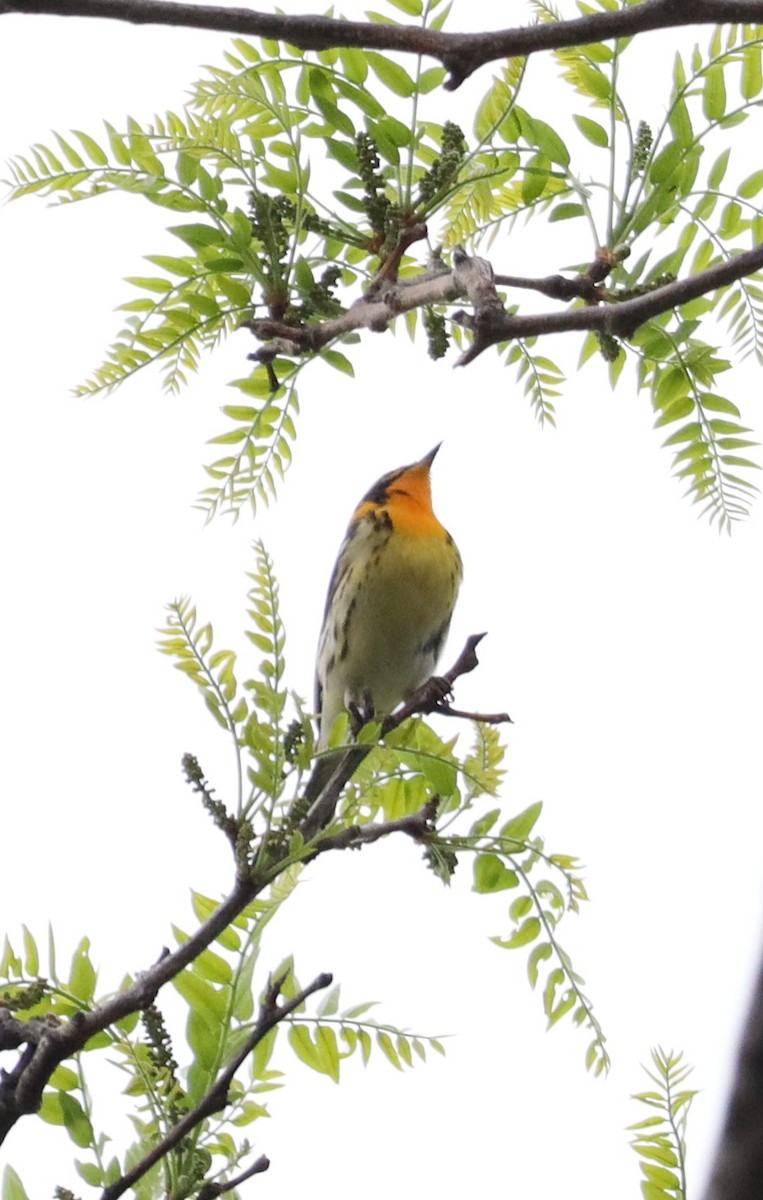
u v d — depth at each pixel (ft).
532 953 25.91
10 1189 23.17
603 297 30.83
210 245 31.30
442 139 30.50
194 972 24.79
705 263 32.30
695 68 31.01
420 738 29.63
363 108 31.30
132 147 29.81
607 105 31.73
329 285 31.32
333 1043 24.86
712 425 32.60
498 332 24.43
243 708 22.22
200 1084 24.38
